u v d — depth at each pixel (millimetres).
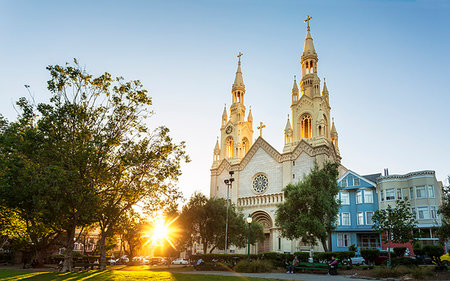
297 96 83375
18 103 29422
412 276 26219
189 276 23844
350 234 58438
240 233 55469
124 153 31578
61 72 29609
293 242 65500
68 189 26328
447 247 48969
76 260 45750
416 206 53094
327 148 72812
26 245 44219
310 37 88750
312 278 26406
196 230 53938
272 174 76000
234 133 89625
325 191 42625
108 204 33812
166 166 33500
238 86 96625
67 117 29500
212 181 86188
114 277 21953
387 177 57094
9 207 28969
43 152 27812
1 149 29562
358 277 27625
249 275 28281
